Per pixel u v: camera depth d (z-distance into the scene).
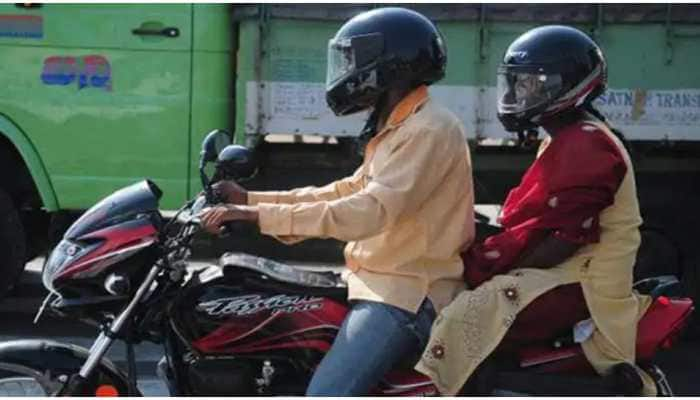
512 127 3.49
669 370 6.29
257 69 6.55
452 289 3.46
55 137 6.57
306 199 3.71
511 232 3.43
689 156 7.06
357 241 3.39
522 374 3.34
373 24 3.40
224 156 3.40
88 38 6.51
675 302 3.53
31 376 3.53
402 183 3.28
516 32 6.56
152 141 6.57
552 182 3.31
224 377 3.42
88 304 3.42
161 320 3.46
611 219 3.35
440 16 6.52
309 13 6.49
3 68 6.52
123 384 3.56
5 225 6.72
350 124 6.59
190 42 6.52
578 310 3.36
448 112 3.42
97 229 3.40
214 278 3.48
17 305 7.40
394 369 3.41
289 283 3.46
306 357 3.44
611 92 6.66
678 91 6.68
